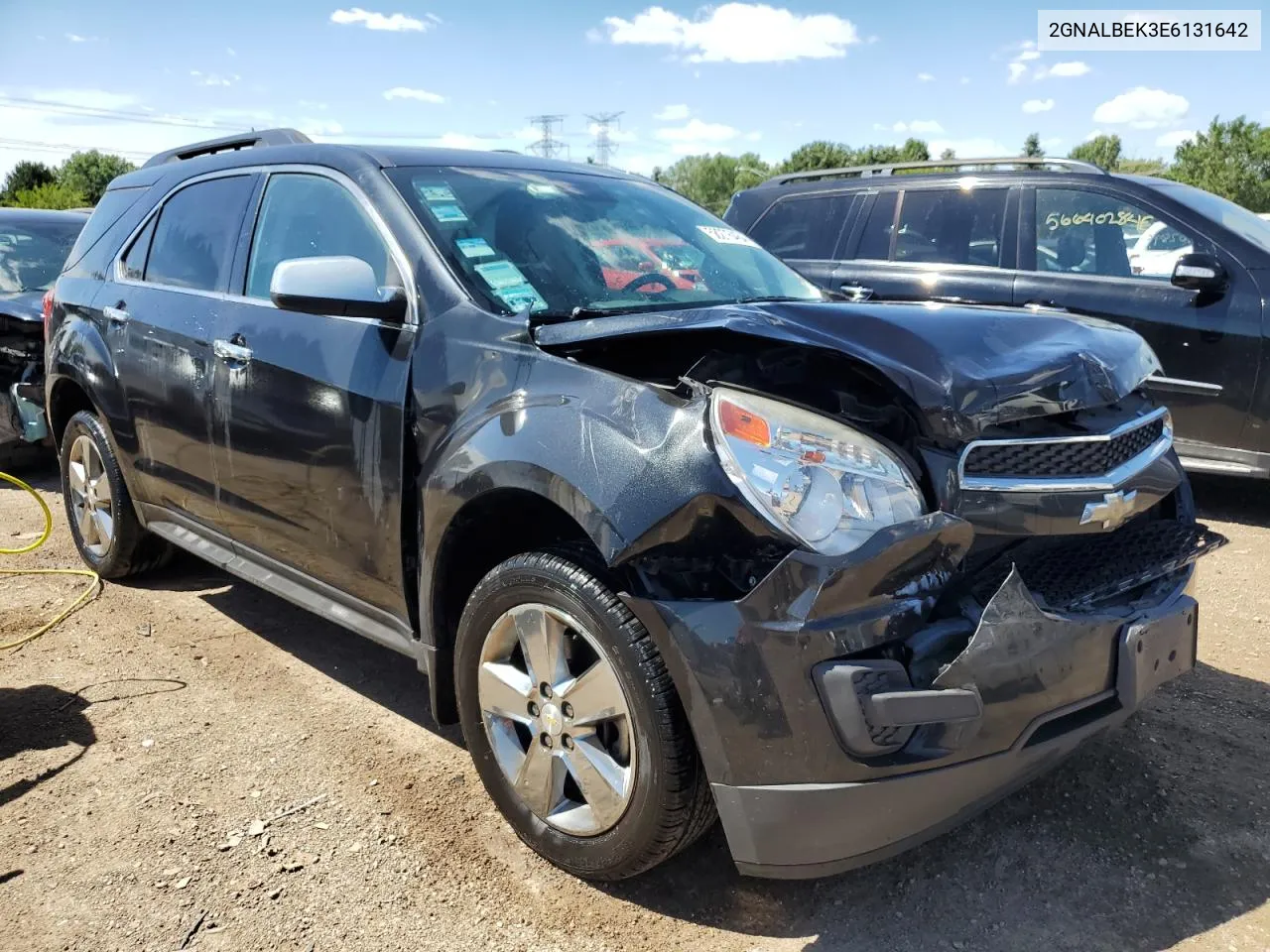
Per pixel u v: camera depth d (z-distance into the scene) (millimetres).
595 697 2266
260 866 2510
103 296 4262
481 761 2615
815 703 1973
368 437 2830
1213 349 5391
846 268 6809
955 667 2014
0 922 2295
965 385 2184
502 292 2766
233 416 3361
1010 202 6246
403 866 2516
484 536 2650
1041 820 2703
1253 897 2379
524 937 2264
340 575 3094
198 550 3855
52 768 2982
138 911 2338
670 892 2420
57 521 5832
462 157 3379
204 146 4293
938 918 2326
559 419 2309
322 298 2670
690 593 2107
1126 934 2262
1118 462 2467
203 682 3592
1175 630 2424
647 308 2912
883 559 1982
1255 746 3082
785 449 2070
